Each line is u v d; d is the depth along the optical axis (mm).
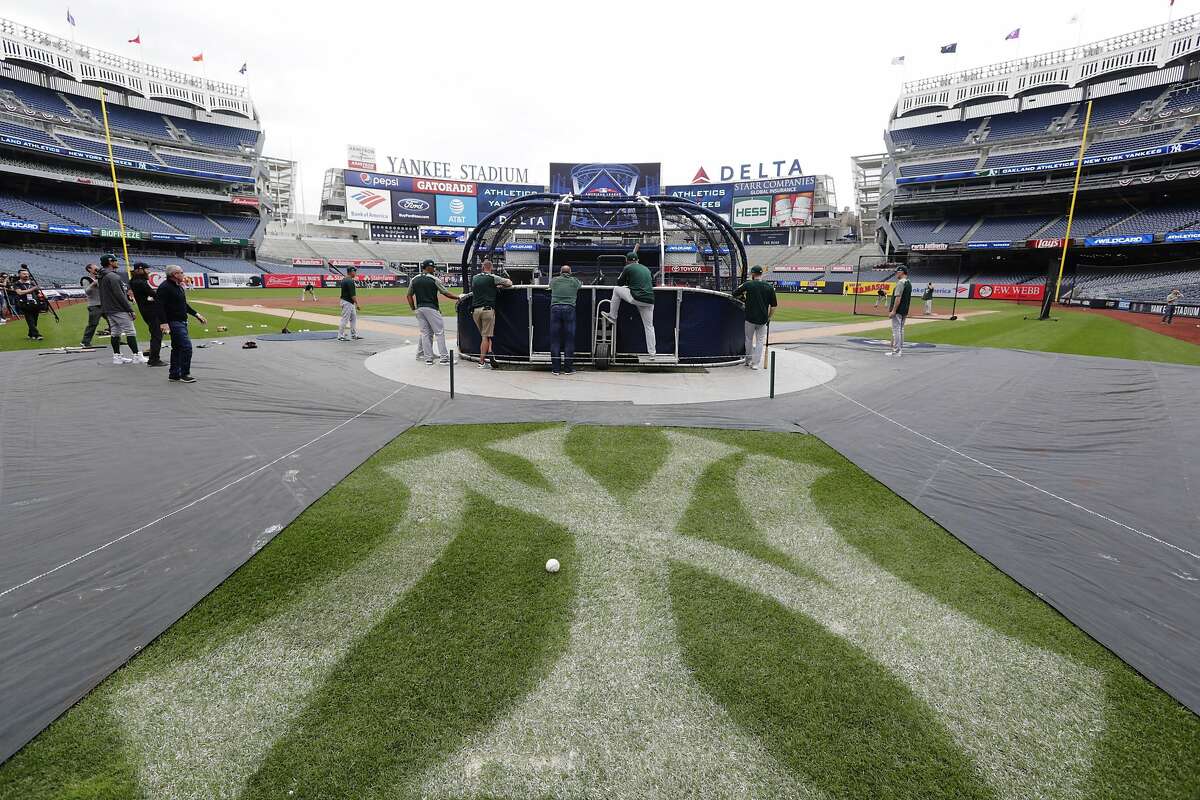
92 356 9164
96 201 44562
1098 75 41031
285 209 73625
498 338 8836
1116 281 34500
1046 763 1740
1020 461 4496
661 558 2957
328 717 1894
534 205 9734
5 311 15227
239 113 52875
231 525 3238
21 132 38375
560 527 3301
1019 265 44000
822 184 60219
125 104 46781
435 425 5434
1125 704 1967
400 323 17156
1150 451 4754
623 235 13320
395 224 56812
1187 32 37438
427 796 1622
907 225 48000
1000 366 9297
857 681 2084
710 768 1723
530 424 5516
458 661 2162
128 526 3191
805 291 48750
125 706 1918
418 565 2857
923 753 1779
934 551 3066
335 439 4883
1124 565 2893
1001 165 42469
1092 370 8875
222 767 1707
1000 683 2074
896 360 10023
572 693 2008
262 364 8695
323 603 2525
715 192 57438
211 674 2076
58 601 2463
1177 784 1662
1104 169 38625
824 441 5039
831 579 2775
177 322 7035
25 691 1940
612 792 1647
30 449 4500
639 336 8836
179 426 5207
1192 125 35125
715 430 5375
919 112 48656
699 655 2211
